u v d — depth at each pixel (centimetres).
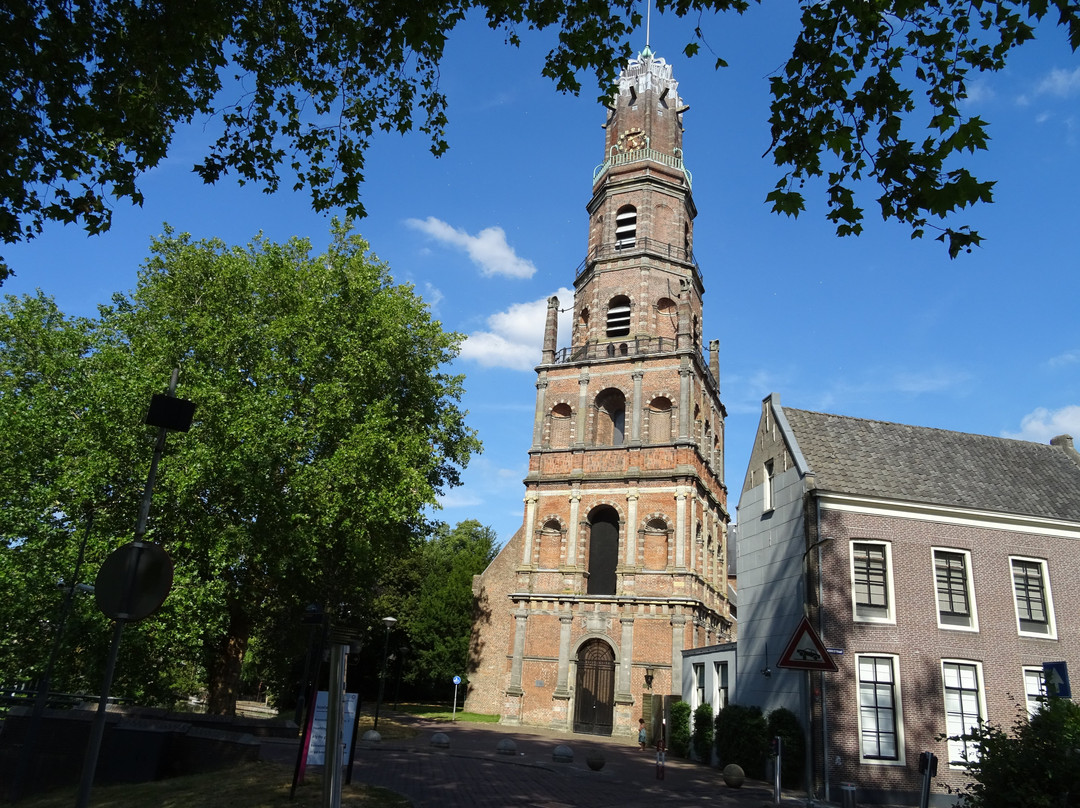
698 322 5181
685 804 1666
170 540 2622
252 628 3441
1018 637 2247
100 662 2362
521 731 3772
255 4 1155
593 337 4850
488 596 4944
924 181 902
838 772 2030
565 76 1239
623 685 3997
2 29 1003
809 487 2303
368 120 1268
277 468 2698
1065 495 2536
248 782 1358
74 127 1095
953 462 2569
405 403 3525
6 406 2516
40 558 2330
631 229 5019
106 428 2433
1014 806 947
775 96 989
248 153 1243
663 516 4262
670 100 5422
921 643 2181
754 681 2539
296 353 2959
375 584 4672
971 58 936
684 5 1025
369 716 3728
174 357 2805
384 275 3769
